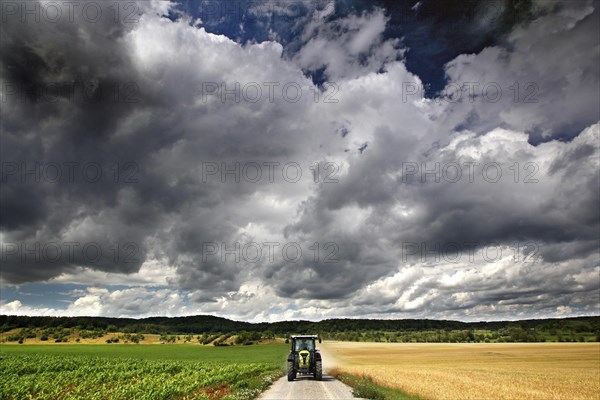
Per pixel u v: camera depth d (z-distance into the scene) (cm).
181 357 7869
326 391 2350
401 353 10088
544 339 15962
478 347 12688
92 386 3106
